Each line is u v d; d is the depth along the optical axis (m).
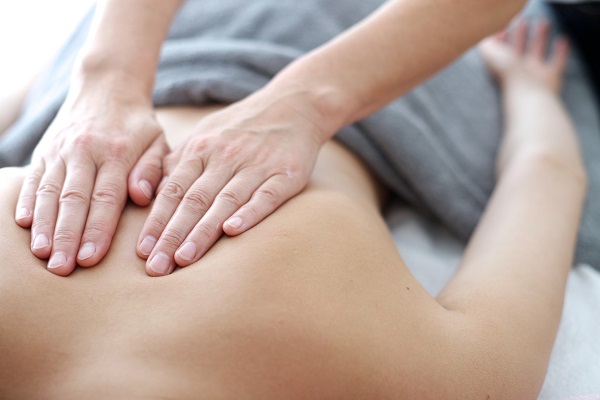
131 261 0.56
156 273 0.55
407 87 0.74
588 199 0.94
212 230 0.57
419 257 0.83
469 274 0.67
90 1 1.40
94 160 0.64
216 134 0.66
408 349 0.54
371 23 0.73
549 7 1.29
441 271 0.81
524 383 0.58
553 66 1.16
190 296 0.52
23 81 1.19
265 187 0.61
